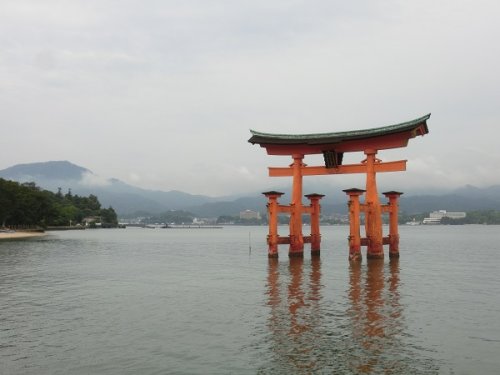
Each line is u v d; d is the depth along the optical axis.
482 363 13.84
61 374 13.19
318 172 45.59
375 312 20.64
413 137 39.59
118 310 21.77
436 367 13.47
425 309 21.31
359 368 13.35
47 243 87.56
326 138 42.62
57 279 33.44
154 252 64.94
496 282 30.38
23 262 47.72
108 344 16.03
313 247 48.00
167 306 22.64
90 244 86.81
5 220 137.62
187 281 31.84
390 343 15.79
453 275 34.06
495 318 19.52
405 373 12.98
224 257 54.47
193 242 101.94
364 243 43.25
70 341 16.44
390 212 46.31
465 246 78.19
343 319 19.30
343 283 29.56
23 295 26.28
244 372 13.18
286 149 45.72
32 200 147.12
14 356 14.78
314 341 16.08
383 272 35.31
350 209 42.03
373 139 41.56
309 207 47.88
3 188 128.75
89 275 35.91
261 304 22.84
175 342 16.20
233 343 15.99
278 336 16.77
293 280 31.20
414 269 37.47
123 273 37.19
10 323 19.20
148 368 13.62
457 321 18.92
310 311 20.95
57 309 22.12
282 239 45.94
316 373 12.99
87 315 20.70
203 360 14.26
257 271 37.28
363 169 43.09
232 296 25.33
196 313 20.91
